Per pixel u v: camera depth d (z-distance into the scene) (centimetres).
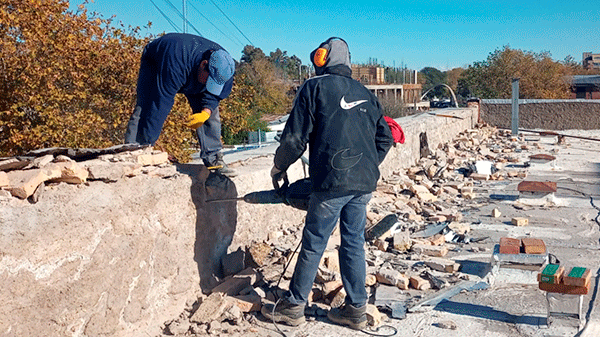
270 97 4506
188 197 377
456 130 1417
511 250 464
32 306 253
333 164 338
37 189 256
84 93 987
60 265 267
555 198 734
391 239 549
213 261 412
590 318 376
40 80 916
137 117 388
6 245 238
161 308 351
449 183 870
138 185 326
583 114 1686
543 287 363
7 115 904
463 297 419
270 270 447
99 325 294
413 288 436
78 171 280
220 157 427
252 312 380
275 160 364
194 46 376
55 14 979
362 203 360
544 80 2928
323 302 404
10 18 887
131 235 318
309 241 358
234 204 443
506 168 1036
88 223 284
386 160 854
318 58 356
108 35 1118
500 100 1758
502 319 380
